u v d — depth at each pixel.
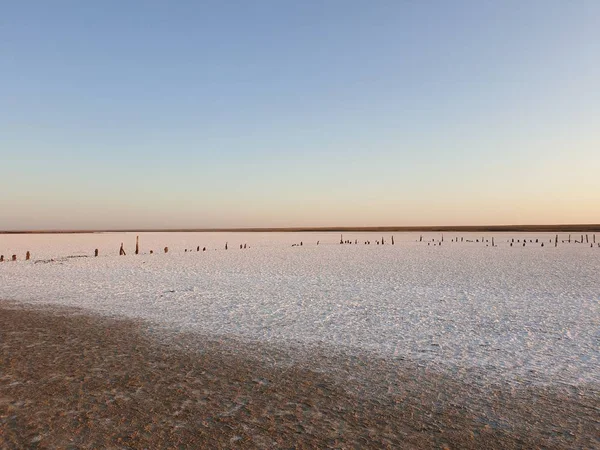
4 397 7.38
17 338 11.41
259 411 7.02
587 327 13.07
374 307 16.11
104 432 6.16
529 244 67.38
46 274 25.86
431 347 10.95
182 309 15.58
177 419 6.65
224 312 15.09
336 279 24.23
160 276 25.28
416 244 70.06
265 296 18.47
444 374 8.96
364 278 24.70
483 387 8.23
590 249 52.41
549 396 7.80
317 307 16.08
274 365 9.46
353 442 6.01
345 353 10.41
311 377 8.72
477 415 6.98
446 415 6.97
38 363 9.30
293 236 122.50
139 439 5.97
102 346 10.75
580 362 9.77
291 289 20.47
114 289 20.11
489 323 13.59
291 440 6.04
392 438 6.16
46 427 6.28
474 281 23.31
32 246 59.38
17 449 5.62
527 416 6.96
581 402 7.54
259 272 27.77
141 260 36.25
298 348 10.80
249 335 12.02
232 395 7.68
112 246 60.09
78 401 7.27
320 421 6.68
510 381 8.56
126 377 8.52
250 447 5.82
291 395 7.74
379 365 9.52
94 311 15.12
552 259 37.59
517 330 12.71
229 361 9.69
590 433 6.38
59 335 11.80
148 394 7.65
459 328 12.95
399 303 16.92
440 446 5.94
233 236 121.94
